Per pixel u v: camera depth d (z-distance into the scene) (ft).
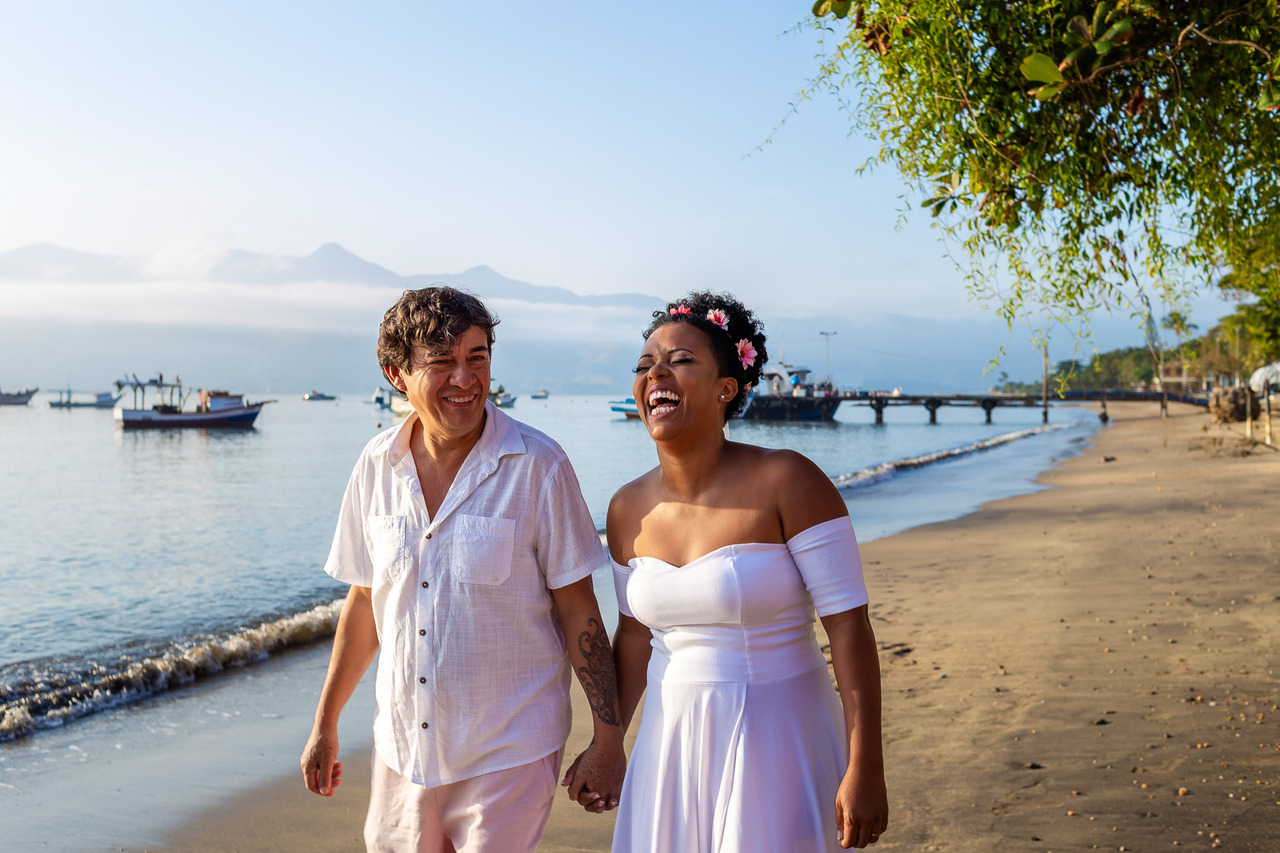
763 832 6.14
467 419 6.79
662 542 6.79
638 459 143.43
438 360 6.64
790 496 6.41
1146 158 9.27
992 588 28.25
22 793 14.82
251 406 286.05
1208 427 141.59
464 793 6.83
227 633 30.45
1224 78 8.87
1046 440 154.10
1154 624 21.42
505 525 6.81
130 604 37.55
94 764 16.33
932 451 153.17
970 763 13.33
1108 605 24.11
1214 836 10.30
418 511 6.94
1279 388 95.20
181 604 37.11
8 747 17.54
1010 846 10.52
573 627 7.22
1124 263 9.41
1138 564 30.63
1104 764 12.82
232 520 75.25
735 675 6.41
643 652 7.48
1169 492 56.24
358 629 7.84
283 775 15.52
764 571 6.39
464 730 6.75
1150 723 14.39
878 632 22.94
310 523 72.49
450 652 6.74
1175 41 8.53
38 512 82.94
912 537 43.06
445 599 6.77
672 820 6.43
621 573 7.23
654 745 6.65
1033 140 9.12
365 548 7.52
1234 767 12.27
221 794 14.60
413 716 6.84
